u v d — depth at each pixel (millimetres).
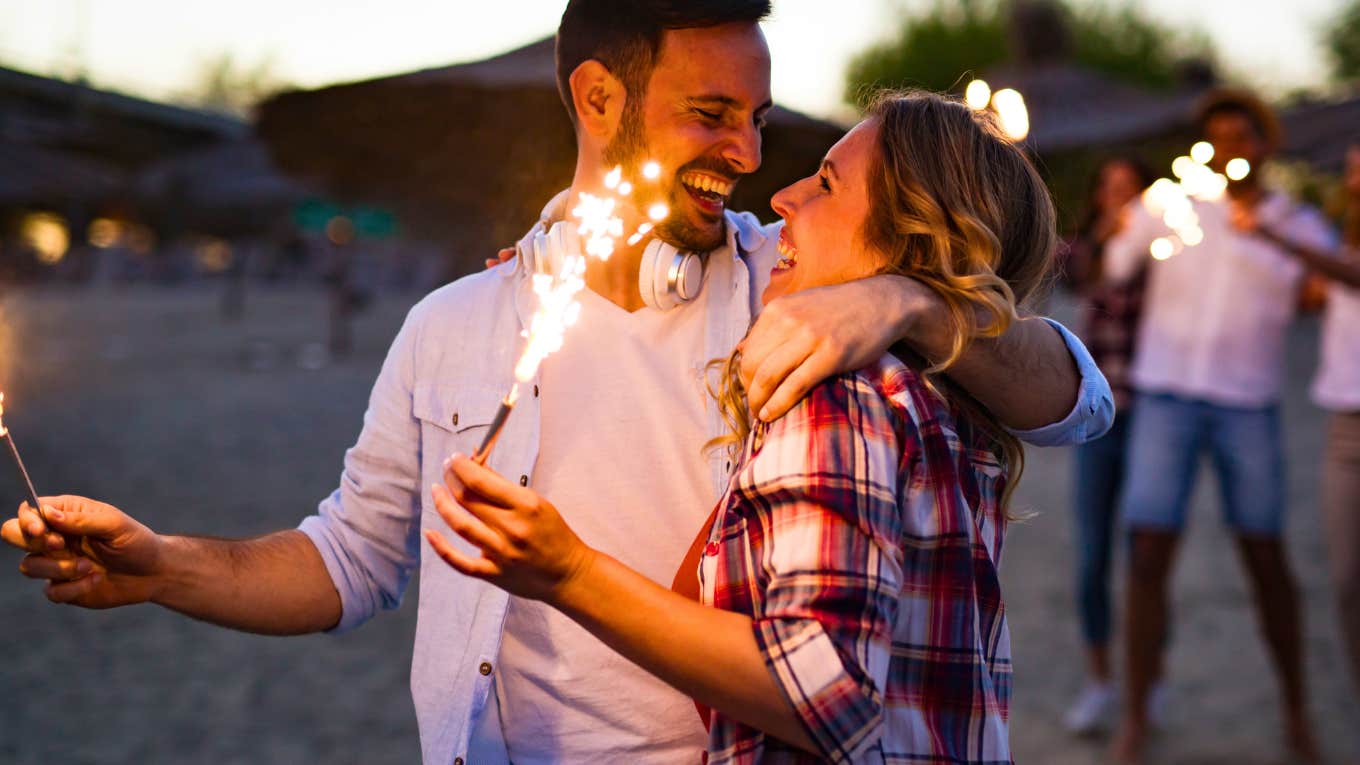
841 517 1227
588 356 1685
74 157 12734
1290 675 4074
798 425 1273
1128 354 4352
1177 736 4215
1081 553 4383
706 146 1627
